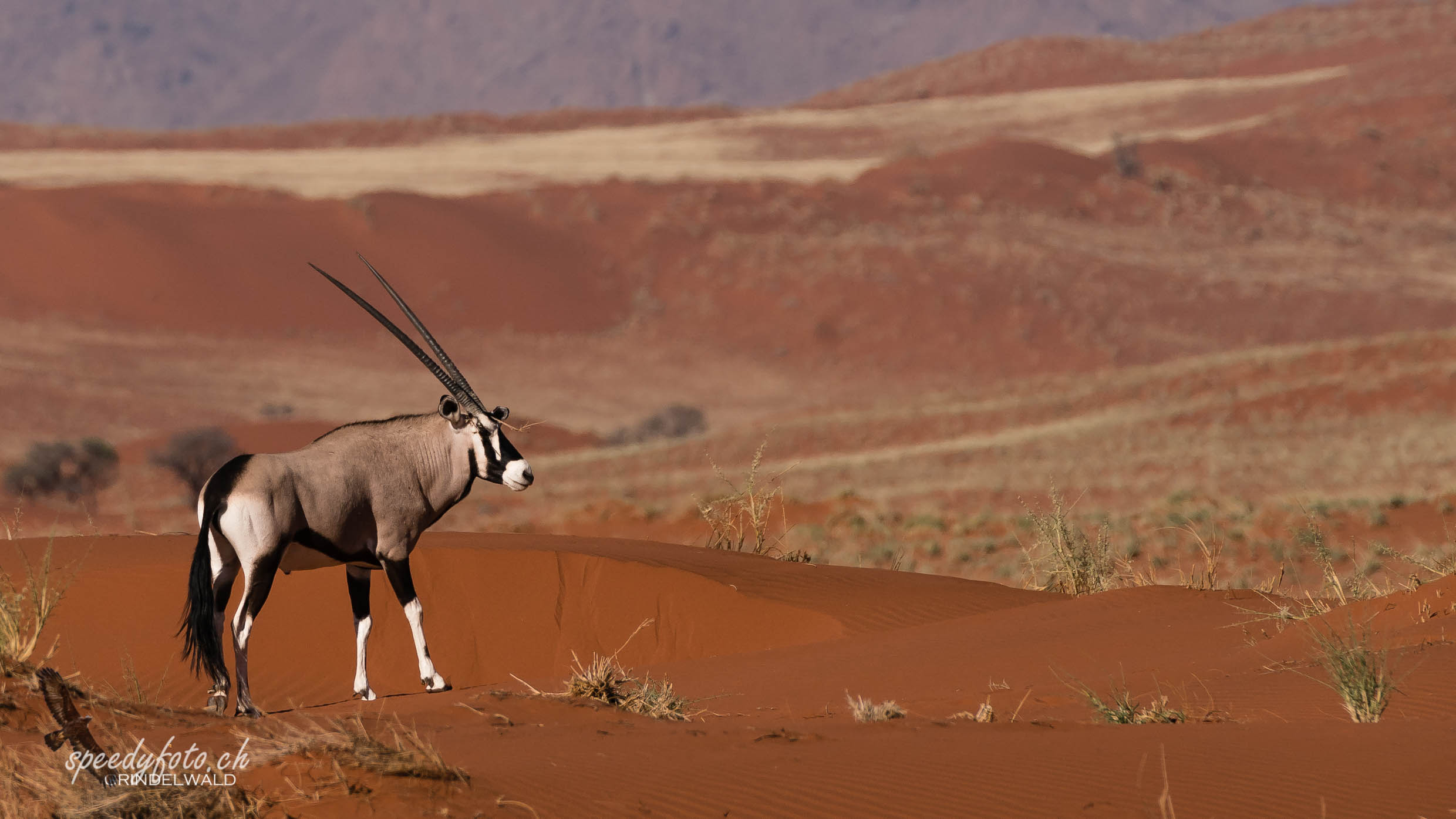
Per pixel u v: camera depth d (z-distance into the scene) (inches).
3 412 3179.1
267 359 3914.9
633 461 2721.5
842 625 736.3
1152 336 4279.0
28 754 315.6
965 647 643.5
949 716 462.0
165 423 3257.9
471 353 4116.6
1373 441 2203.5
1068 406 2819.9
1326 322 4409.5
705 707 518.0
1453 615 545.3
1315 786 318.7
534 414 3661.4
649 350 4244.6
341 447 537.6
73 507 2160.4
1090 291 4537.4
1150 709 446.9
